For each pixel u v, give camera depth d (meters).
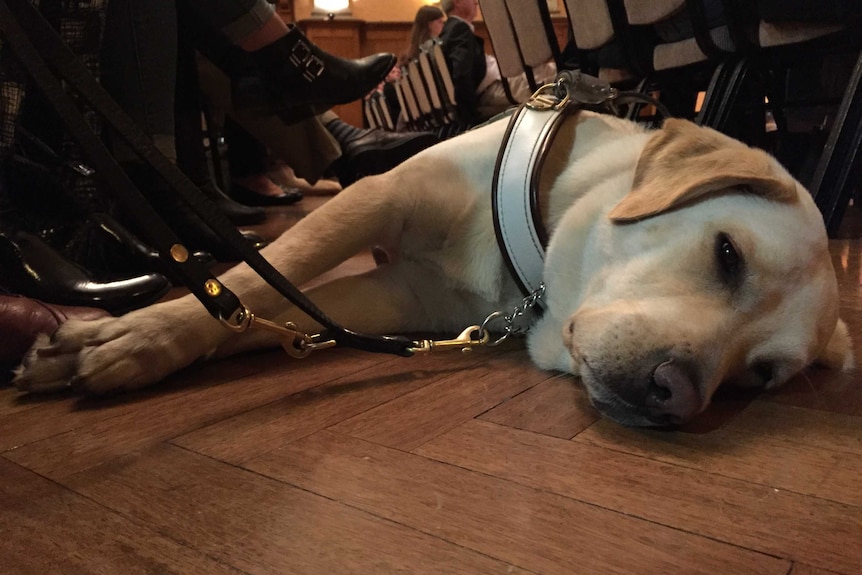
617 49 3.41
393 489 0.79
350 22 9.96
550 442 0.93
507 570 0.64
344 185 4.00
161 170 0.93
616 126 1.45
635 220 1.13
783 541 0.69
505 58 4.61
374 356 1.32
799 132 3.63
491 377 1.20
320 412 1.02
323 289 1.39
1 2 0.80
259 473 0.82
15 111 1.36
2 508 0.74
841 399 1.13
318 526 0.71
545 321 1.29
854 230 2.70
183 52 2.53
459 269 1.40
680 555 0.67
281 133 3.60
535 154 1.31
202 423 0.98
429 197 1.37
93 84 0.88
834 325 1.17
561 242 1.25
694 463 0.88
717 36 2.75
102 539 0.68
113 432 0.94
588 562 0.65
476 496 0.77
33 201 1.59
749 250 1.05
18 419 0.99
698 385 0.95
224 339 1.19
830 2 2.21
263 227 2.99
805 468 0.86
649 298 1.05
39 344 1.11
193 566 0.64
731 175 1.09
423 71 6.73
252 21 2.30
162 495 0.77
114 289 1.36
